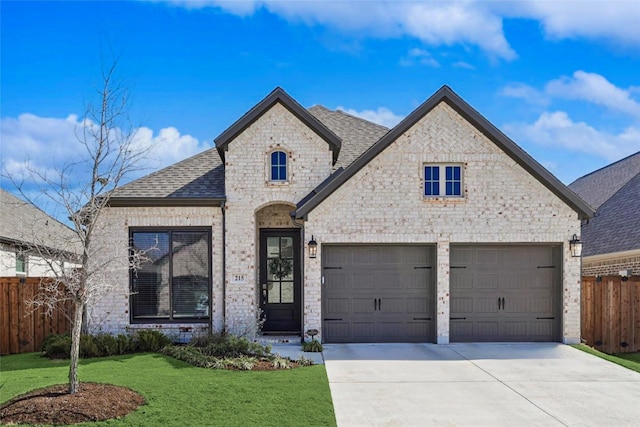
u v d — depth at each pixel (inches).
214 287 528.7
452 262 522.0
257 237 575.8
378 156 518.3
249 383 348.8
